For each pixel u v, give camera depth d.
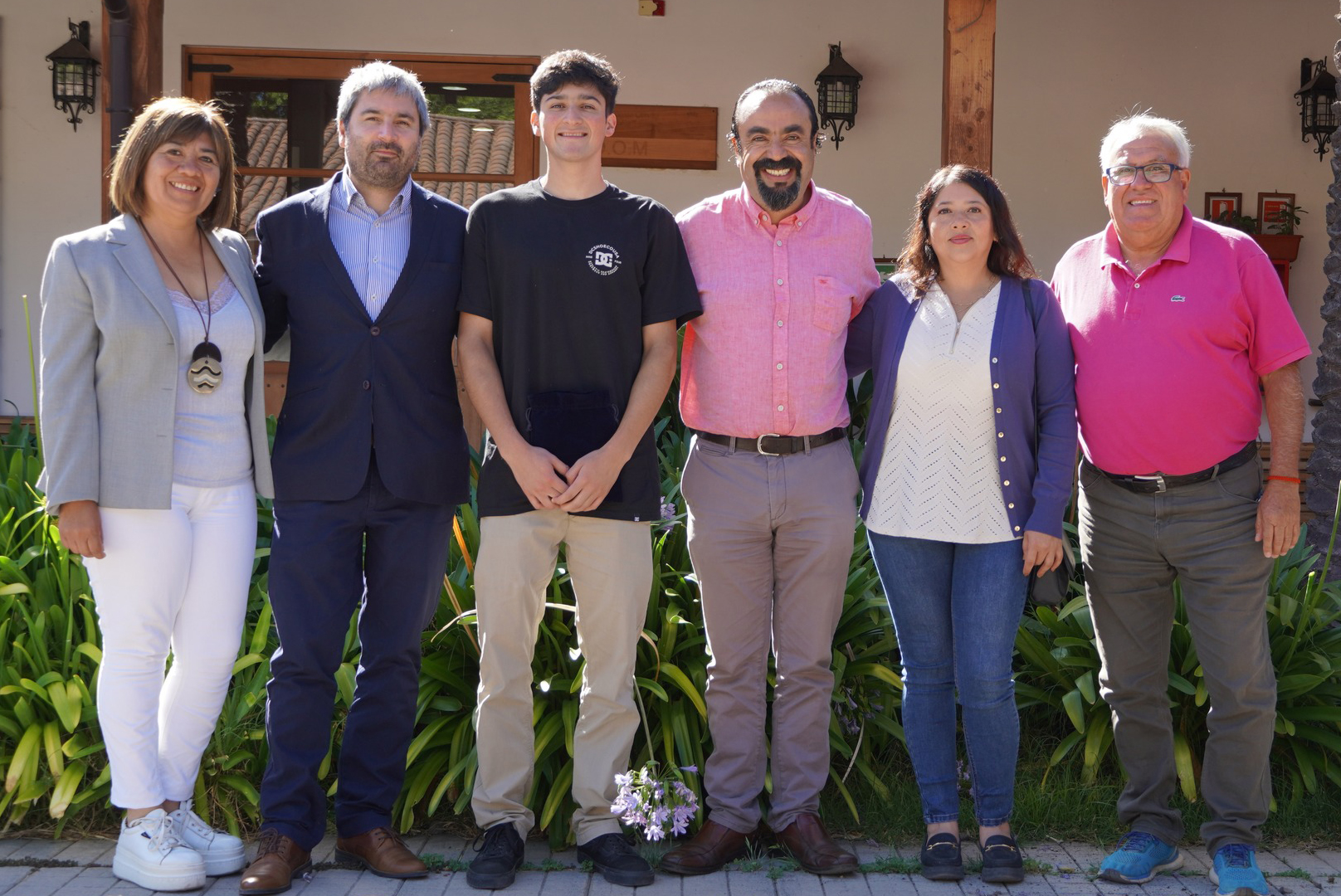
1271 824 3.54
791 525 3.22
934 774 3.23
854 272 3.32
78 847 3.33
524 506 3.12
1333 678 3.74
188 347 3.03
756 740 3.31
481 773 3.21
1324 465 4.28
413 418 3.13
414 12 7.60
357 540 3.19
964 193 3.18
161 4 5.64
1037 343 3.20
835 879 3.18
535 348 3.12
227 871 3.14
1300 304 8.07
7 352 7.55
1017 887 3.15
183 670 3.12
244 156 7.56
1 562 3.76
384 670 3.19
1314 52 7.97
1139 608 3.25
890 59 7.77
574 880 3.16
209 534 3.10
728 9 7.70
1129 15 7.94
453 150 7.63
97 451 2.95
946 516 3.15
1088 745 3.69
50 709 3.56
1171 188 3.07
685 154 7.71
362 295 3.14
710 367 3.25
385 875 3.12
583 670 3.29
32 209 7.55
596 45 7.67
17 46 7.52
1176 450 3.10
